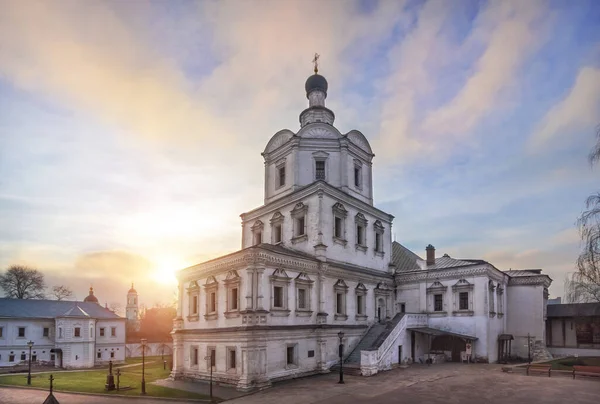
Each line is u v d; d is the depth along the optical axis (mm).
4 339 58812
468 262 46062
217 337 32594
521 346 47062
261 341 29484
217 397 26328
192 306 37125
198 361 34750
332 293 37156
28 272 84000
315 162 41781
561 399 23438
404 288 46906
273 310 31141
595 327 46938
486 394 24906
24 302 63188
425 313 44312
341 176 41531
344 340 37125
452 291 43469
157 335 83188
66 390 31594
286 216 40375
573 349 47969
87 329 60188
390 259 47469
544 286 47625
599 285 25328
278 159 43500
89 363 59406
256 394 26719
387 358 36156
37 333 61438
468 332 41844
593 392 25359
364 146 45438
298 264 33969
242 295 31219
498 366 37938
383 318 44438
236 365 29984
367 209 43812
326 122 45844
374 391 26219
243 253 31312
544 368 32625
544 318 47156
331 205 38562
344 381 30250
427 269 45656
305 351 33375
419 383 28844
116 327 65938
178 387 31141
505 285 48594
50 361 61250
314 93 47562
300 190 38969
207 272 35594
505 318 47594
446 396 24438
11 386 35344
